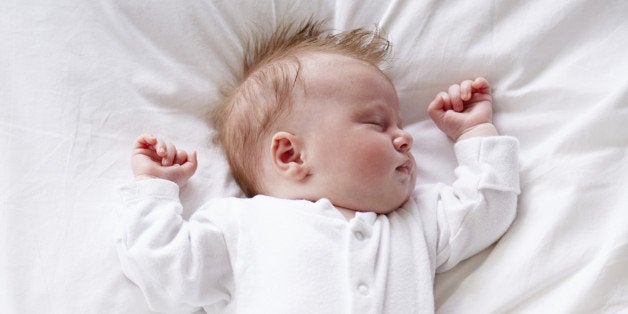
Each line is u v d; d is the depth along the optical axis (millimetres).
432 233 1207
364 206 1220
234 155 1335
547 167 1198
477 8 1351
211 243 1163
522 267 1118
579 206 1128
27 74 1325
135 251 1129
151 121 1360
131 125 1343
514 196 1197
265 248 1145
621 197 1115
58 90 1317
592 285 1034
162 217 1168
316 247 1126
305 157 1231
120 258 1171
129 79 1371
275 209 1189
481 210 1187
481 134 1295
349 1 1450
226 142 1353
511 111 1322
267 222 1172
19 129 1275
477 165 1229
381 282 1092
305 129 1237
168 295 1141
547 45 1299
